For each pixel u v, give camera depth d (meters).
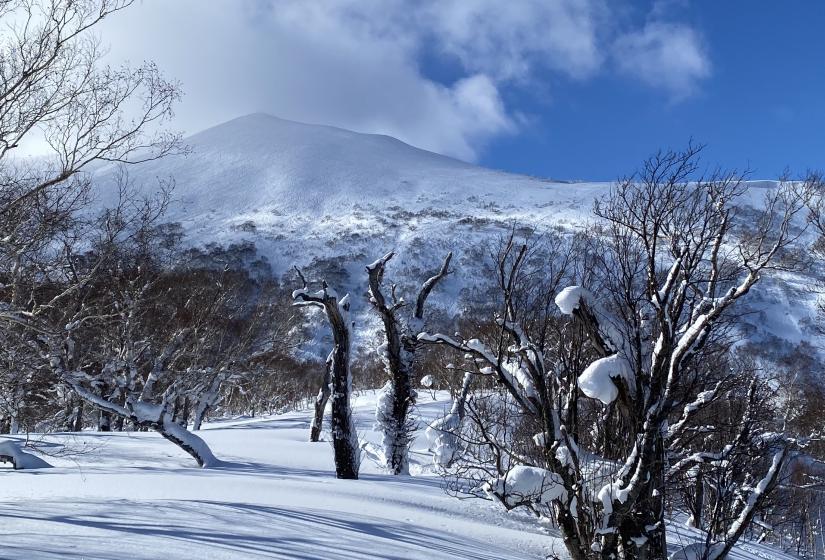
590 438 12.58
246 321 41.03
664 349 9.71
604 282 11.06
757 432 13.30
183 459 21.91
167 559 5.68
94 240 22.36
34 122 13.37
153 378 28.70
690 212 10.23
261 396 51.59
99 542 6.18
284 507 10.68
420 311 20.23
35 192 13.83
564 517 9.93
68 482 14.21
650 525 9.55
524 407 10.57
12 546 5.64
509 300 10.40
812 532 21.41
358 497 13.23
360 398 44.38
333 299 16.86
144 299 27.55
